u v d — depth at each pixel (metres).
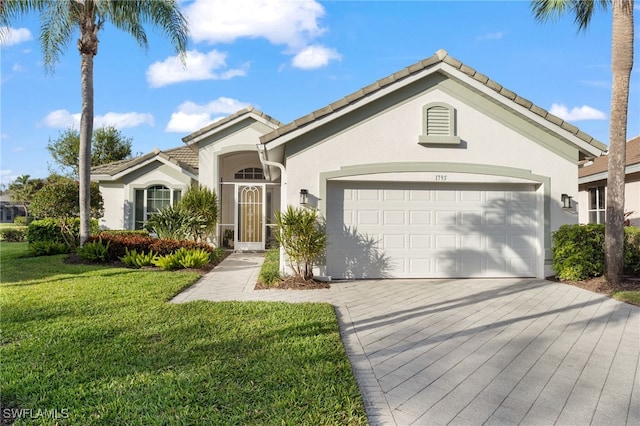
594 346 5.38
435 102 10.27
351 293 8.62
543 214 10.49
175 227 14.26
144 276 10.02
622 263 9.35
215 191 17.14
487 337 5.71
